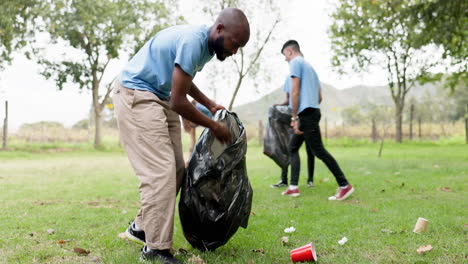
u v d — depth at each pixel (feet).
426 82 32.83
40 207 13.28
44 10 56.85
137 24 61.82
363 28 32.65
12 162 36.81
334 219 11.11
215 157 7.56
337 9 39.19
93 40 58.49
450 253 7.89
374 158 32.40
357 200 14.10
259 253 8.18
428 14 26.99
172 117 8.26
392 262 7.52
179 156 8.41
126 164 34.14
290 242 9.00
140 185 7.48
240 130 7.87
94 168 29.91
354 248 8.39
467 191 15.23
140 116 7.55
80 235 9.68
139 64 7.83
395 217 11.02
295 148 15.62
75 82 61.72
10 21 52.37
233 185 7.69
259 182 19.51
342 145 61.26
